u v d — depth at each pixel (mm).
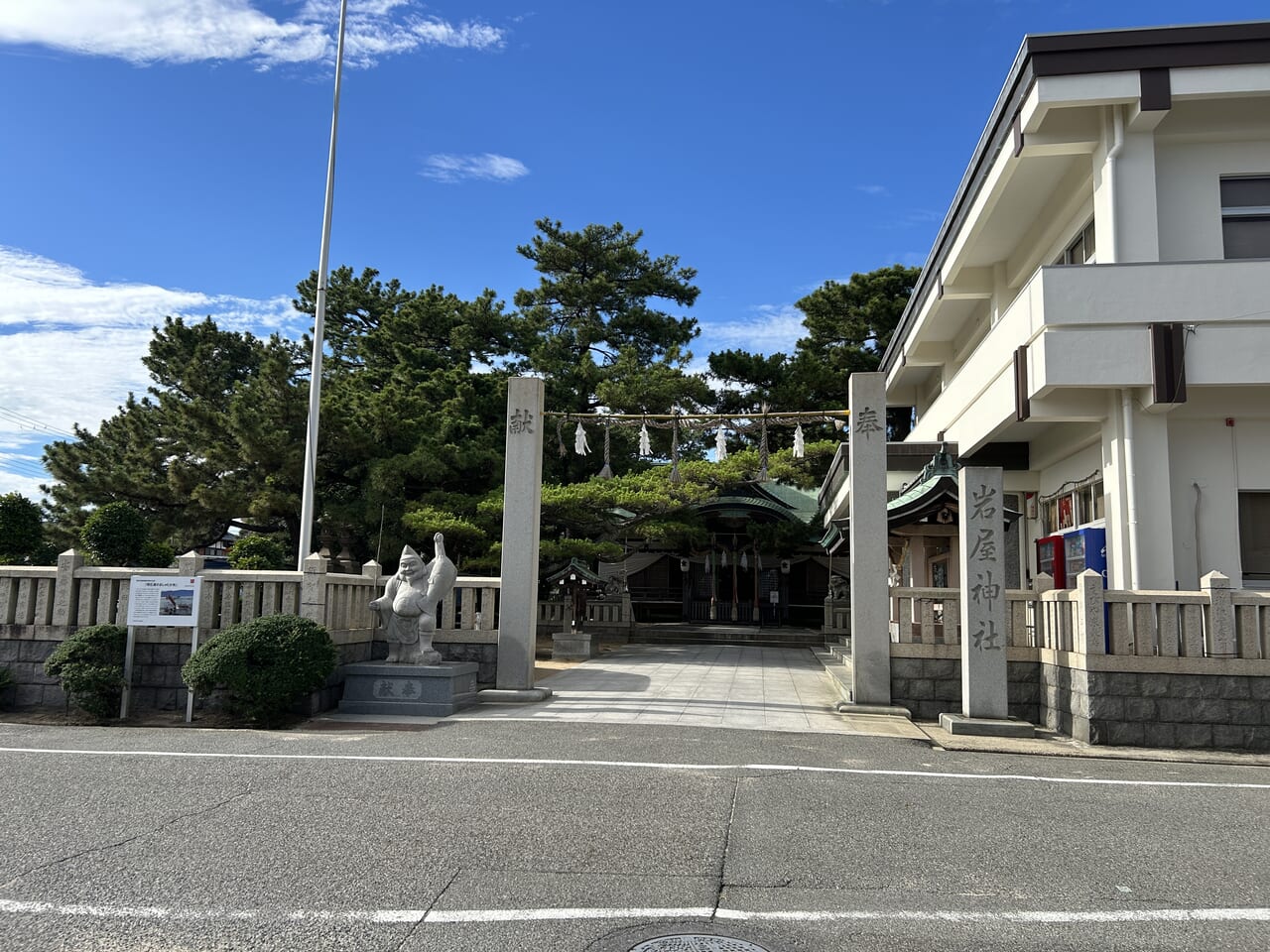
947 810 6336
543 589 23625
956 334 20344
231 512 21281
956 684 11141
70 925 4094
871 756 8391
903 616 11492
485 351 33094
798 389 32594
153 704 10953
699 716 10617
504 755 8078
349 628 11953
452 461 22828
